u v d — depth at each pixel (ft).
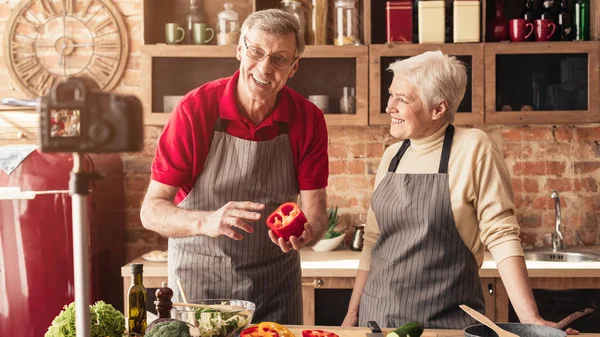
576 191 12.25
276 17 6.27
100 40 12.43
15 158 10.83
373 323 5.30
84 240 2.94
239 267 6.89
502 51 11.02
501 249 6.18
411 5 11.13
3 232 10.78
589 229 12.27
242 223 5.62
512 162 12.26
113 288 11.97
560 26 11.23
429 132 6.77
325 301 10.29
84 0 12.39
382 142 12.36
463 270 6.47
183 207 6.99
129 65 12.52
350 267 10.20
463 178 6.45
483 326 4.84
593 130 12.19
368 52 11.14
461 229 6.52
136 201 12.51
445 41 11.21
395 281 6.59
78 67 12.46
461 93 6.66
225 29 11.32
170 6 12.03
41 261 10.84
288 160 7.04
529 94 11.10
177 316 4.99
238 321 4.99
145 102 11.25
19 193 10.73
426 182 6.59
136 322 5.30
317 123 7.16
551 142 12.23
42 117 2.68
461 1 11.02
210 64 11.30
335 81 11.22
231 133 6.83
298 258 7.49
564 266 10.11
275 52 6.23
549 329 4.65
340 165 12.42
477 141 6.52
